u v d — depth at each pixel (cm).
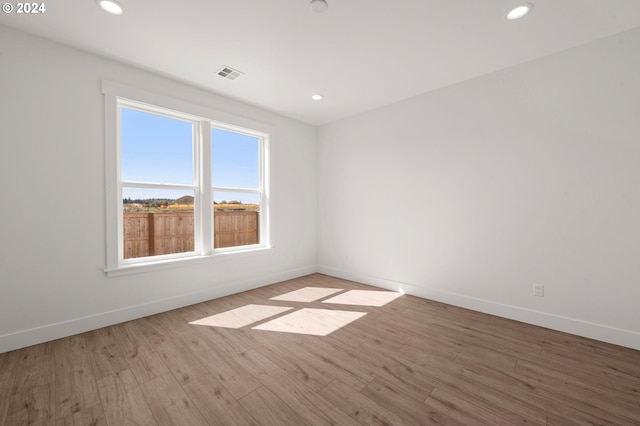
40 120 210
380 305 298
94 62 234
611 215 212
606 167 213
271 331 235
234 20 192
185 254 301
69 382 164
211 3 175
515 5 178
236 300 312
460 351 202
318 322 254
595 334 219
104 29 201
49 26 198
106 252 240
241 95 321
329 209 429
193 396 153
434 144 310
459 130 290
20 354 194
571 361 188
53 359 189
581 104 223
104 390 158
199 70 262
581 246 225
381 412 141
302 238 424
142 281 263
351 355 197
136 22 193
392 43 220
